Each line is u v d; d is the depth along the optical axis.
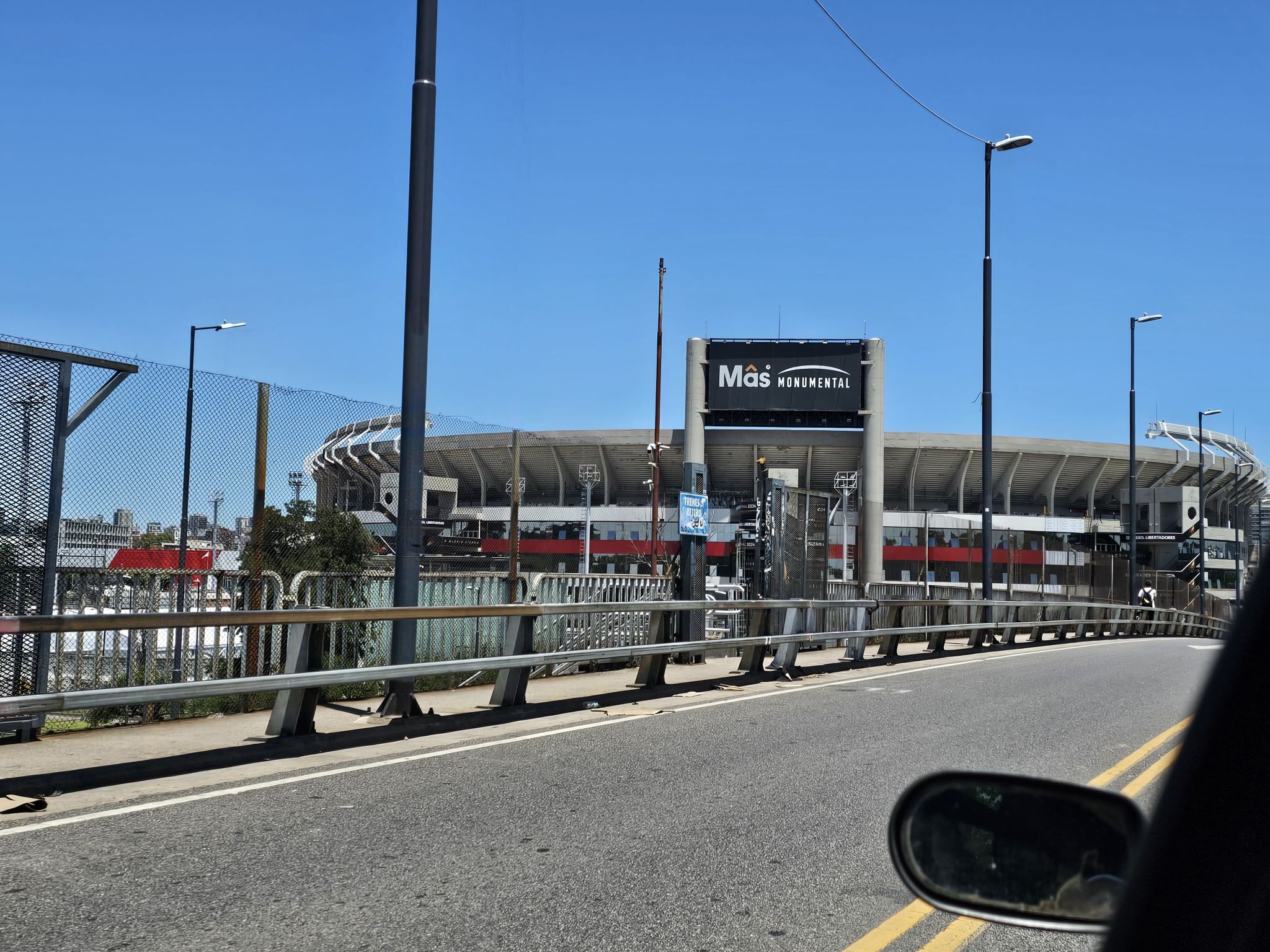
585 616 16.20
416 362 11.33
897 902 5.39
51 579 9.44
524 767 8.57
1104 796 2.54
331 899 5.30
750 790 7.78
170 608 10.61
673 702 12.70
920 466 81.00
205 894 5.35
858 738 10.05
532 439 76.94
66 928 4.85
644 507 72.19
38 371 9.43
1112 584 37.97
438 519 17.69
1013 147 23.89
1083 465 83.75
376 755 9.09
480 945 4.72
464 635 14.50
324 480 12.18
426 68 11.40
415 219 11.36
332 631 12.30
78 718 10.34
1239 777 2.16
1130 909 2.35
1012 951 4.79
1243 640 2.17
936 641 19.89
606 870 5.85
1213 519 89.25
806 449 67.88
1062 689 14.20
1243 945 2.12
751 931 4.97
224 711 11.07
